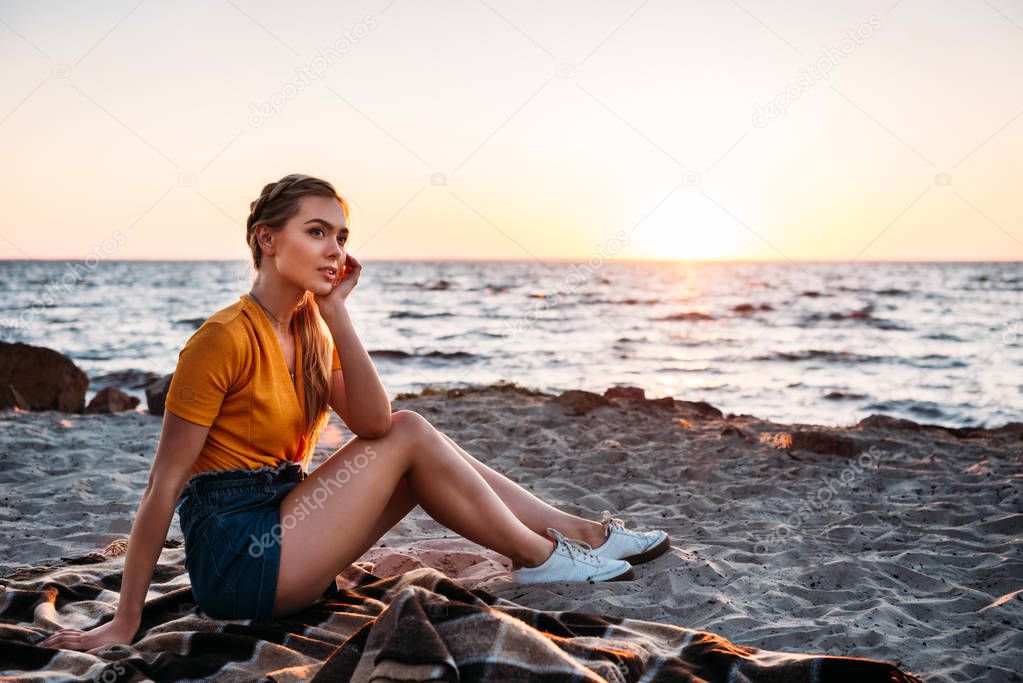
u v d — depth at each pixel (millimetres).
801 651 2553
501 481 3152
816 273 74750
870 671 1955
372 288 53000
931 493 4852
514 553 2939
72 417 7691
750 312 37219
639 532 3453
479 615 1922
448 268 84375
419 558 3443
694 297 45625
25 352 8961
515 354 24422
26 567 3256
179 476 2348
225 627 2346
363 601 2646
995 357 21672
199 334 2359
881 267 83125
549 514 3178
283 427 2520
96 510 4348
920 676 2348
